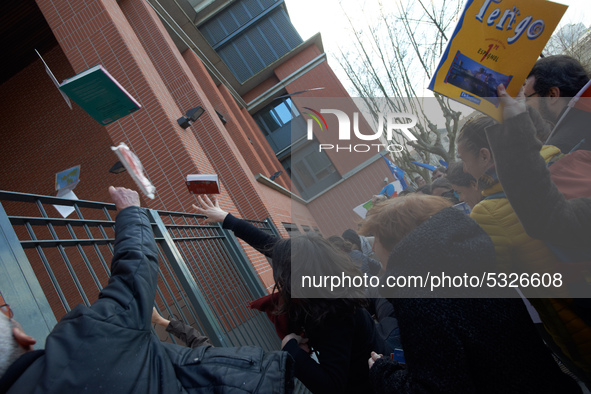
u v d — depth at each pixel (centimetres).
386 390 117
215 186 224
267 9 1859
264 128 1928
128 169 123
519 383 96
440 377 96
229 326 292
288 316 150
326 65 1716
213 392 111
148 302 109
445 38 852
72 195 194
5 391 84
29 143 911
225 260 370
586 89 124
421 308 100
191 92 850
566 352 124
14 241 141
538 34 108
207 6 1847
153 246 123
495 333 98
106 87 202
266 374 116
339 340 137
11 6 707
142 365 100
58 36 604
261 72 1812
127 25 657
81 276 780
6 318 95
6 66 887
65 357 89
